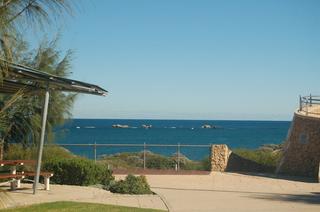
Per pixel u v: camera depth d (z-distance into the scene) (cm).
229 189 1716
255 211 1222
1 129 472
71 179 1569
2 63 440
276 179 2122
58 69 1800
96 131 12162
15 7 434
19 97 504
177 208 1245
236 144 8138
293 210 1243
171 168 2469
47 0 450
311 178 2202
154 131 12850
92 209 1131
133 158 2523
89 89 1221
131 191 1479
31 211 1064
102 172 1627
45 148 1809
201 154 5025
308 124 2359
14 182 1357
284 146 2548
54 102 1808
